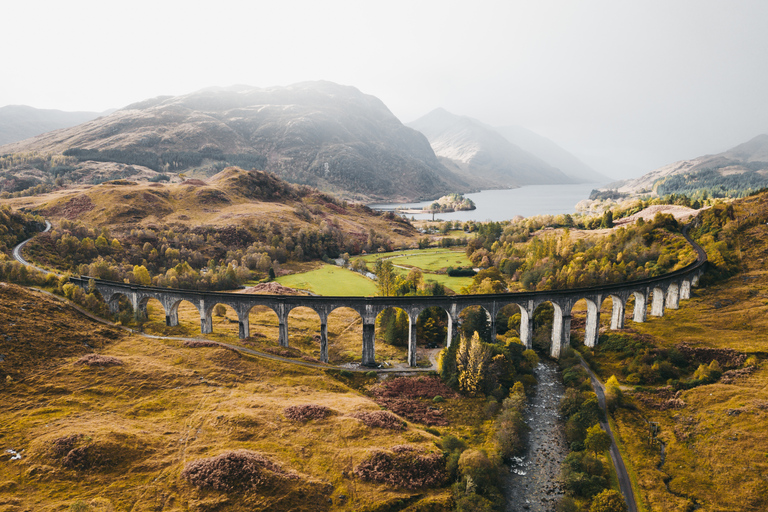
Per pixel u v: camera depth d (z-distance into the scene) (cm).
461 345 8619
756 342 8938
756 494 5309
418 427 7088
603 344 10088
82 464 5359
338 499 5225
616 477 6006
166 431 6209
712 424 6775
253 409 6844
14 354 7525
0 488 4925
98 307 10275
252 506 4922
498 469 6009
